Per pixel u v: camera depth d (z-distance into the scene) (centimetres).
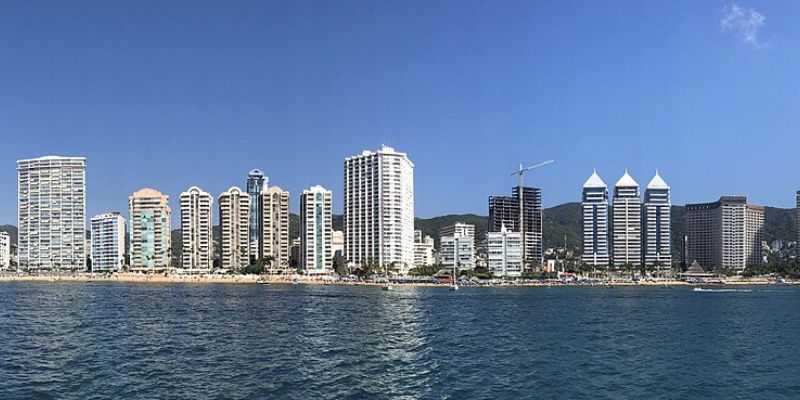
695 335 12694
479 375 8138
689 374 8406
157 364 8619
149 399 6669
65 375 7856
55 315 15625
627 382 7838
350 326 13712
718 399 7081
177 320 14550
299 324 13988
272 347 10306
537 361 9225
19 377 7738
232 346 10362
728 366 9050
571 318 16212
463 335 12300
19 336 11450
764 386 7744
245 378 7731
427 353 9919
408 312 17750
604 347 10756
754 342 11700
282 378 7762
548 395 7094
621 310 19362
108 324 13550
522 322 15012
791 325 14912
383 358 9375
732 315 17825
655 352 10269
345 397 6869
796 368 8950
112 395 6844
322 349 10169
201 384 7375
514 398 6931
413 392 7156
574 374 8269
